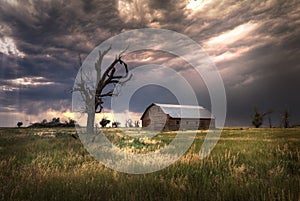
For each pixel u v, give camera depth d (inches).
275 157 292.7
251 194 165.5
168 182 197.9
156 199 167.8
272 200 158.6
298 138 458.6
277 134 609.9
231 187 181.0
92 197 169.0
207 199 166.4
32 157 340.5
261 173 229.5
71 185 192.2
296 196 160.1
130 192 177.3
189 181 207.3
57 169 252.8
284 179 207.0
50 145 468.4
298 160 267.3
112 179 209.3
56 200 167.5
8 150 403.2
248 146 401.7
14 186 193.5
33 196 173.2
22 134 735.1
